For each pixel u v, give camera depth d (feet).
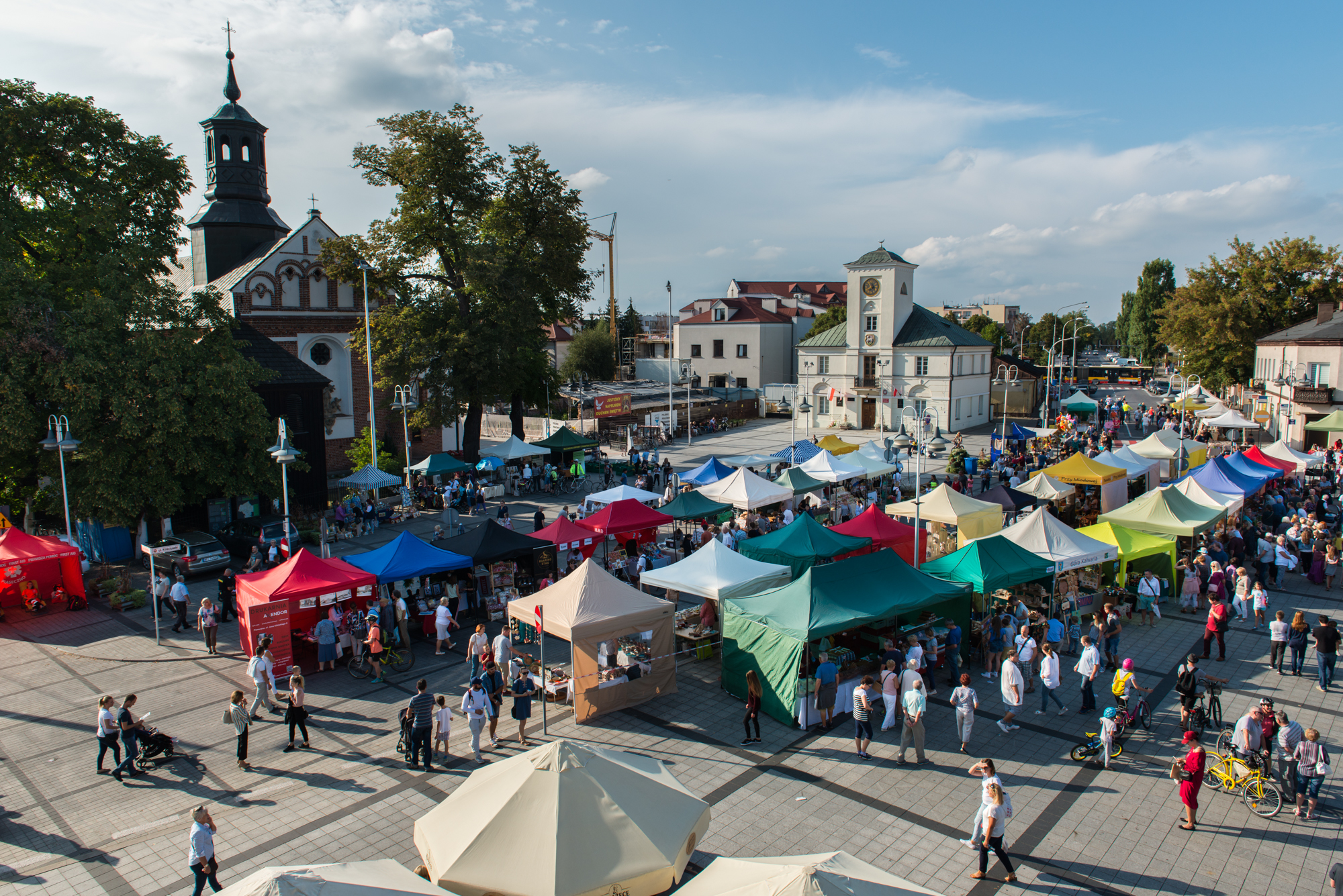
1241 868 34.22
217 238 144.97
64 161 100.12
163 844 37.70
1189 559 73.00
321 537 91.50
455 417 131.75
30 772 45.03
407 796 41.75
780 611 51.24
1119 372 389.39
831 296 362.53
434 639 67.36
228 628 70.03
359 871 25.31
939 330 209.87
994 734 47.80
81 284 89.10
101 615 73.31
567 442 140.56
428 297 130.41
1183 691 46.47
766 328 277.03
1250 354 196.85
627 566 79.25
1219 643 58.23
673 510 88.02
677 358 288.10
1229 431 181.37
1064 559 62.85
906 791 41.29
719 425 225.56
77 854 36.91
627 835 27.48
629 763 31.78
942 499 83.25
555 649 63.31
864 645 57.00
